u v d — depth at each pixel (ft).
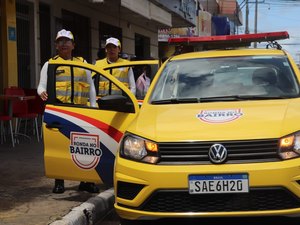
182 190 13.57
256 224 13.61
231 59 19.29
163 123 15.07
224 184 13.41
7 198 20.20
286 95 17.08
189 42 41.91
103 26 57.36
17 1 39.81
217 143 13.70
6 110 33.71
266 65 18.67
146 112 16.51
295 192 13.28
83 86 21.35
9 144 33.86
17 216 17.62
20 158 28.68
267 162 13.46
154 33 78.13
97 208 19.36
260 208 13.34
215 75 18.49
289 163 13.38
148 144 14.29
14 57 38.73
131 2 49.26
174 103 17.25
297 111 15.19
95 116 18.89
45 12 44.24
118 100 17.98
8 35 37.96
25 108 34.35
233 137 13.78
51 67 19.63
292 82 17.71
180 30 94.32
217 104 16.46
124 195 14.33
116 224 19.07
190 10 77.30
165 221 13.92
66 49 21.24
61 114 19.15
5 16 37.70
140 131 14.88
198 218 13.60
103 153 18.76
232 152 13.66
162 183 13.65
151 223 14.10
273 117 14.74
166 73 19.10
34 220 17.12
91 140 18.86
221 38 41.42
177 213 13.56
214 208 13.51
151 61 23.76
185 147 13.92
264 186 13.26
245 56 19.39
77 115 19.02
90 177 19.11
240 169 13.38
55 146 19.30
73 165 19.15
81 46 51.62
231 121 14.64
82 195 20.88
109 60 26.76
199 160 13.76
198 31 106.42
